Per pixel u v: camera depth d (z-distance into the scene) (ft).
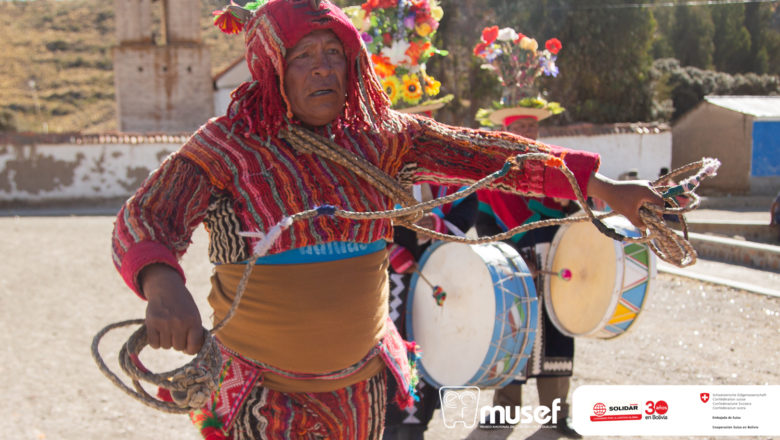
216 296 7.40
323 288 6.97
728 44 113.19
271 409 7.10
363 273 7.25
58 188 80.07
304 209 6.75
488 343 11.66
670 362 17.62
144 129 109.91
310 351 7.01
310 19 6.63
